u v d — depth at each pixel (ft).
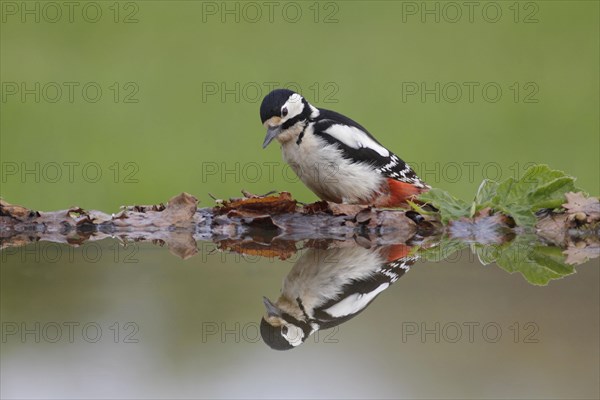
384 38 62.59
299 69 59.47
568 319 17.44
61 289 19.88
